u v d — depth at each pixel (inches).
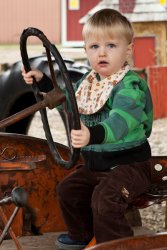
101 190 135.3
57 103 126.7
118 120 130.0
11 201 112.2
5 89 239.5
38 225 159.6
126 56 142.8
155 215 250.5
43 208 159.9
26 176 157.9
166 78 458.0
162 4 533.6
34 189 158.7
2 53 852.6
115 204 133.3
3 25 1123.9
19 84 235.9
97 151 140.3
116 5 520.7
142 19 503.2
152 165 140.5
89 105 141.8
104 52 139.5
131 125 132.1
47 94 127.0
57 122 456.1
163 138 390.3
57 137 404.5
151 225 239.1
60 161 129.3
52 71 125.8
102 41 139.6
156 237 108.5
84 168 147.3
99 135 123.8
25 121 235.5
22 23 1121.4
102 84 141.6
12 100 239.1
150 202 138.9
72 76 217.6
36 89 139.6
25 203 111.0
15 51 895.1
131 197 135.6
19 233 157.5
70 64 228.2
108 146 138.9
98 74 146.5
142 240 107.9
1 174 155.7
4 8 1120.8
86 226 149.3
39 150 157.9
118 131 128.3
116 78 140.0
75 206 147.4
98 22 139.3
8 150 154.9
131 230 134.6
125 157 139.3
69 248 149.6
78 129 119.5
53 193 160.6
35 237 156.6
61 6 1100.5
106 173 139.3
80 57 598.5
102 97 140.0
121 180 135.3
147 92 143.9
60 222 161.6
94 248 105.9
